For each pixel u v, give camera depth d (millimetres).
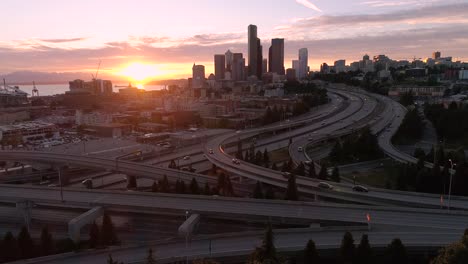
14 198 116125
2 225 116562
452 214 93500
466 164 143875
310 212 98250
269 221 97000
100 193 121562
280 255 71375
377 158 186875
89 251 82562
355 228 86688
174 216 114688
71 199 114875
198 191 130250
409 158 170500
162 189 135750
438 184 130125
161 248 83312
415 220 90500
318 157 194750
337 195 117188
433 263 65125
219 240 86125
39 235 107375
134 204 109000
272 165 168625
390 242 78875
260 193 124062
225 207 104500
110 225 90500
